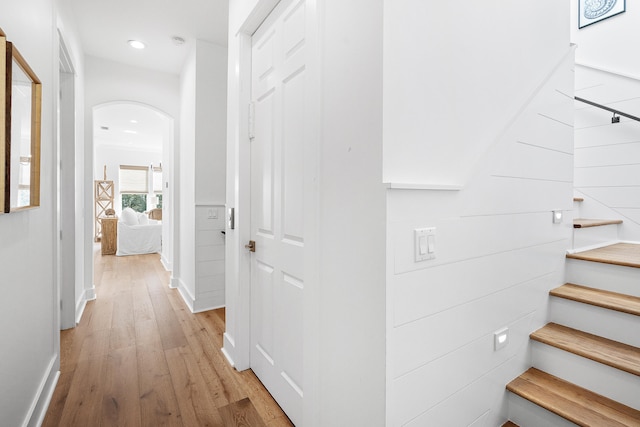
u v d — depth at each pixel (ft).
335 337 3.84
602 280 5.53
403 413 3.26
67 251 8.68
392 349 3.13
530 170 5.08
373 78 3.18
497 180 4.42
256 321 6.35
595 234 6.82
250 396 5.74
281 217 5.27
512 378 4.76
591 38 8.28
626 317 4.64
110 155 29.99
